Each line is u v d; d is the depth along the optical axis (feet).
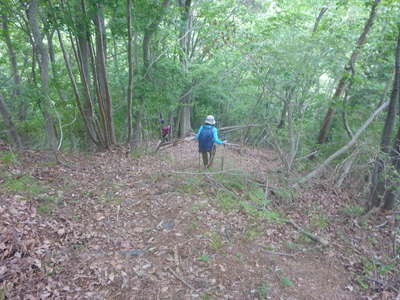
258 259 13.39
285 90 25.31
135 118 40.70
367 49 26.32
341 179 25.40
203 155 24.27
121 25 27.40
